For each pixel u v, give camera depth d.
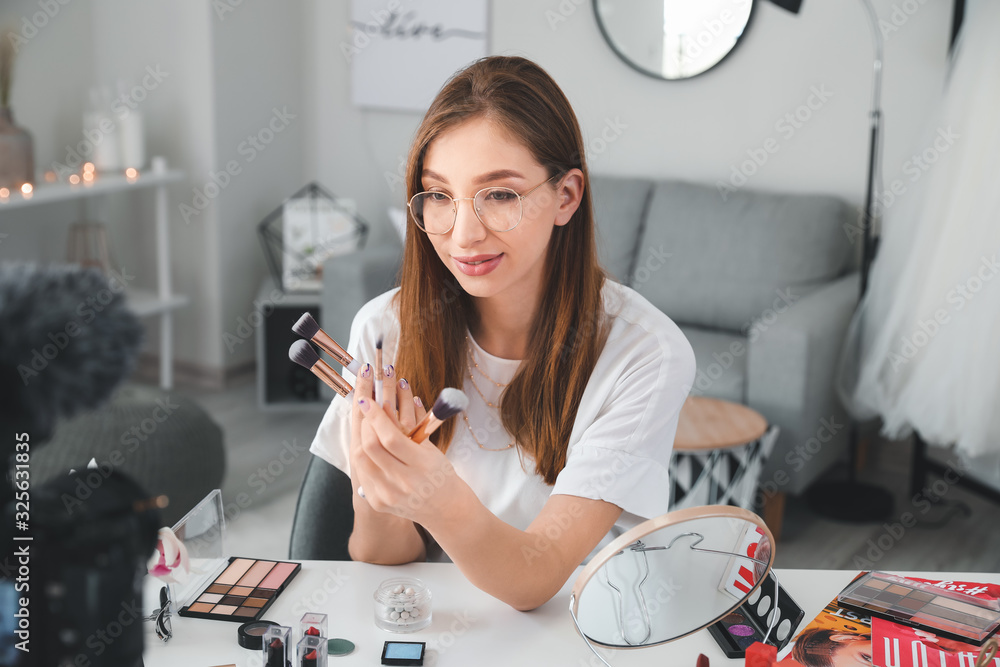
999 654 0.81
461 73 0.92
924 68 2.83
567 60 3.46
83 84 3.55
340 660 0.83
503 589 0.87
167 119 3.54
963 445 2.33
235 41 3.52
